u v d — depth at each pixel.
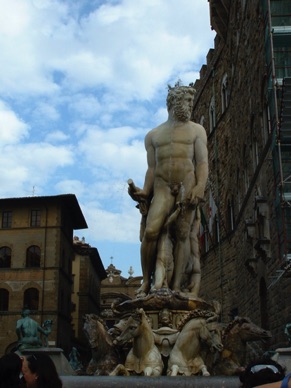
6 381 4.59
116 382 8.62
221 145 46.19
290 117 21.91
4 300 61.53
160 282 12.22
